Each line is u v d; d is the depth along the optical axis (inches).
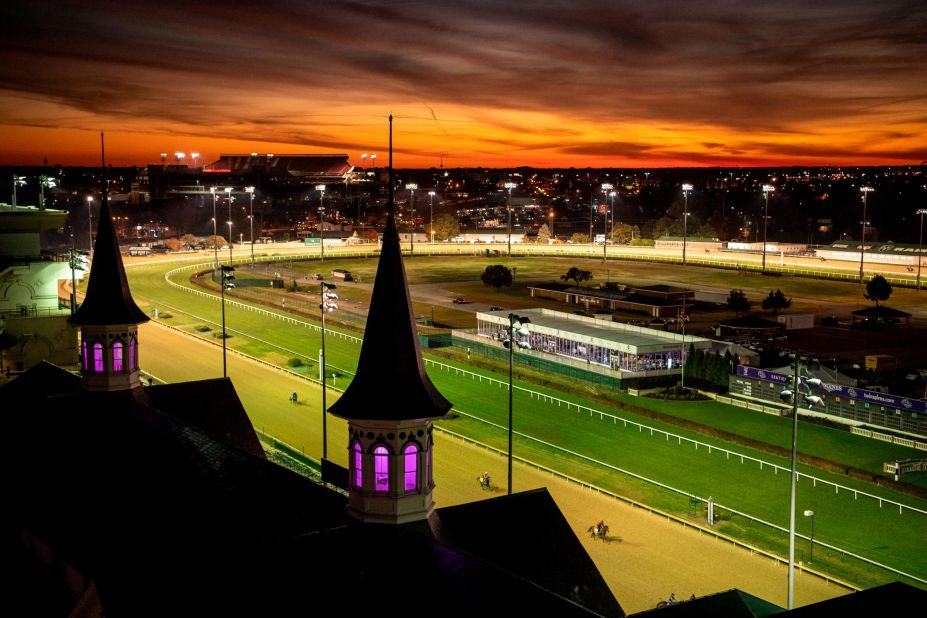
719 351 4569.4
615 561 2340.1
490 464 3147.1
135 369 2192.4
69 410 2096.5
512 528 1534.2
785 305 6560.0
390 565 1284.4
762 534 2539.4
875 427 3666.3
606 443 3459.6
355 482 1359.5
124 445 1942.7
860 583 2217.0
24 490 1857.8
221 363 4830.2
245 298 7372.1
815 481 3034.0
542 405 4042.8
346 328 5999.0
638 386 4357.8
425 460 1353.3
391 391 1349.7
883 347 5447.8
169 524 1581.0
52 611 1711.4
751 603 1533.0
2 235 4626.0
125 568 1430.9
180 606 1230.9
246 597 1232.2
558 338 4933.6
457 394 4222.4
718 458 3287.4
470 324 6230.3
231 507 1588.3
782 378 3971.5
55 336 4493.1
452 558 1238.3
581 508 2731.3
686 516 2672.2
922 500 2866.6
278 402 4003.4
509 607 1117.7
